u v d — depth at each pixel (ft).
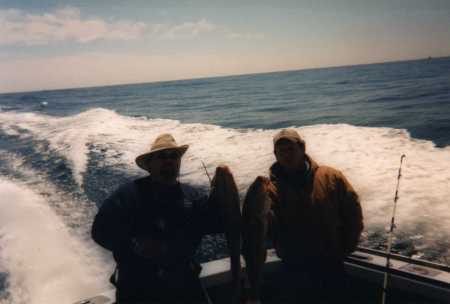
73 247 17.62
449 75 127.54
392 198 20.45
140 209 6.81
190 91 196.24
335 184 7.52
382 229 17.11
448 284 7.50
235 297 6.66
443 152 29.17
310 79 204.95
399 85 108.27
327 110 69.67
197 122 65.98
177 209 7.03
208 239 17.08
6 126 75.10
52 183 29.45
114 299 8.00
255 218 6.49
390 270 8.34
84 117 75.97
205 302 7.26
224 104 104.01
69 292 13.76
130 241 6.77
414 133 38.14
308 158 7.95
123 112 97.30
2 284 14.87
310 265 7.73
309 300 7.85
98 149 41.29
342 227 7.63
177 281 6.88
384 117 53.21
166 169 6.95
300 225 7.64
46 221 21.17
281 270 9.21
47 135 55.57
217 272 8.95
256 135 44.70
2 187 29.58
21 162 39.52
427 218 17.47
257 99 111.96
